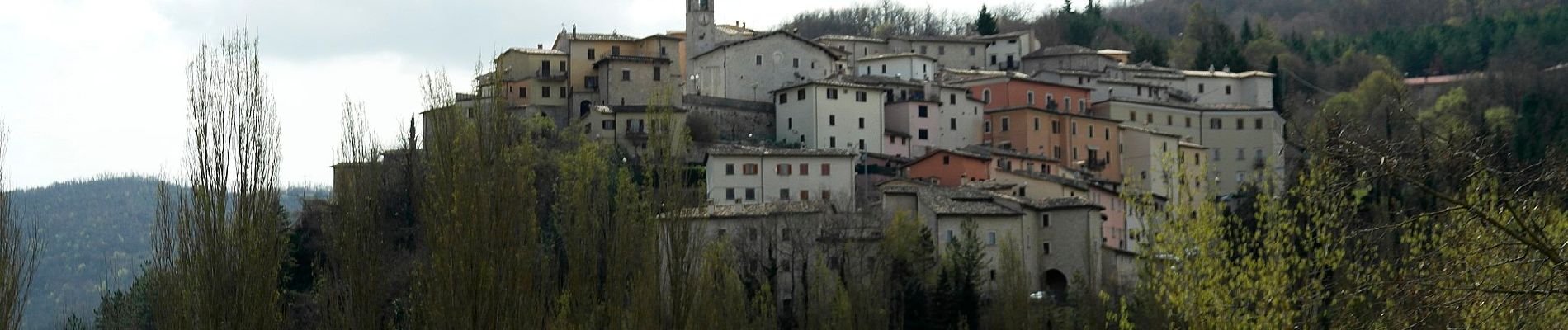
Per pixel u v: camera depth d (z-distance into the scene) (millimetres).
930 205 106625
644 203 43750
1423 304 28875
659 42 153500
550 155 86750
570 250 42281
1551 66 164625
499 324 37469
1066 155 150375
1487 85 127188
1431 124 33875
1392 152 27250
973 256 93188
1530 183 28781
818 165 122000
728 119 147000
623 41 153000
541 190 75938
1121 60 199000
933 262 95062
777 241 96812
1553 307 29109
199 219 35312
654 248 43125
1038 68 182750
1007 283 76625
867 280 88312
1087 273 100312
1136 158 154000
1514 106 119562
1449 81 170250
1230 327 32594
